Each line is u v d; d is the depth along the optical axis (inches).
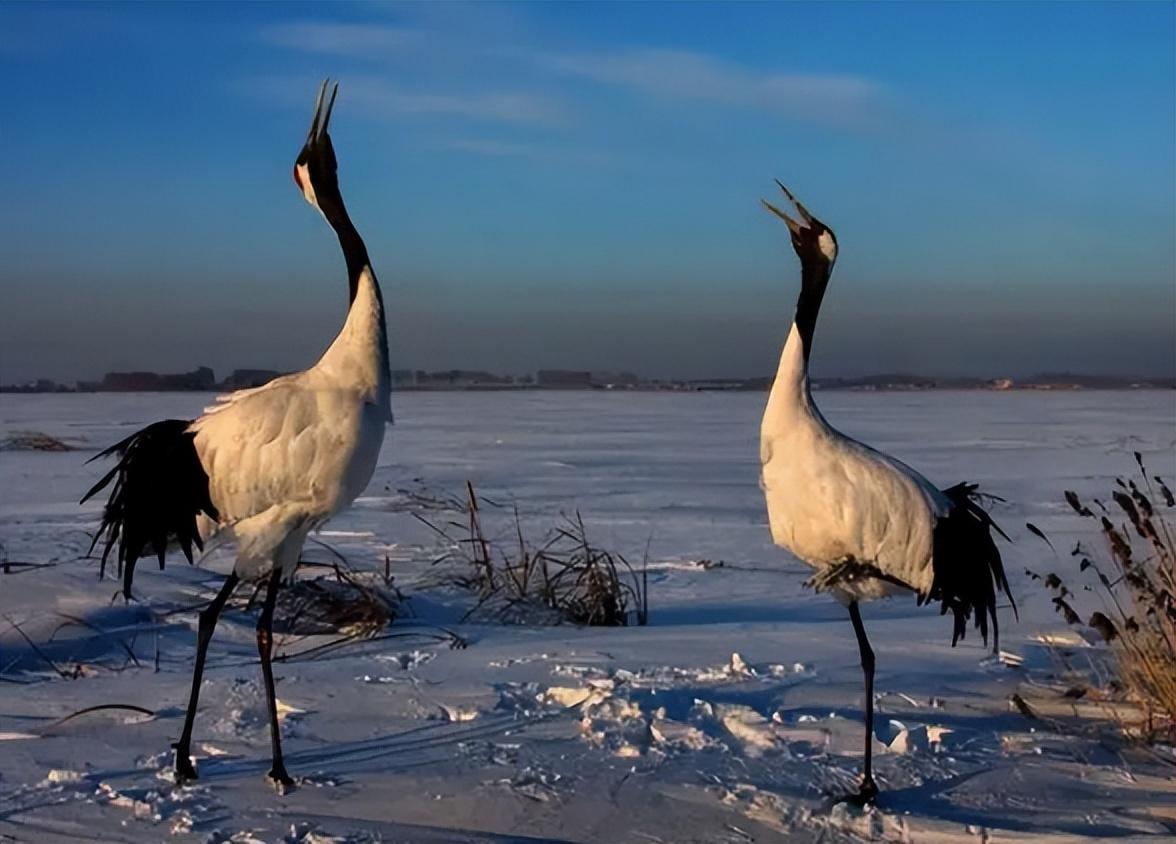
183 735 198.1
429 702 241.4
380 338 215.3
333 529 572.4
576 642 303.6
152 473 208.8
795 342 213.2
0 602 317.7
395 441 1243.2
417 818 182.5
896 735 222.7
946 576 206.5
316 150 219.3
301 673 267.3
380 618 327.3
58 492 737.0
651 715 231.1
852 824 182.1
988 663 282.0
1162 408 2311.8
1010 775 203.6
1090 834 178.9
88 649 290.2
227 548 454.3
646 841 175.9
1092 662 278.8
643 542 542.9
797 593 423.8
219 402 215.3
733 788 194.1
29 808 184.7
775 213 218.1
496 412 2117.4
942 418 1818.4
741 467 922.7
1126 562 243.1
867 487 203.3
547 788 193.3
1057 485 780.6
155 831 176.6
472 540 422.6
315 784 195.0
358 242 217.2
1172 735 224.7
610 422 1704.0
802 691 252.5
